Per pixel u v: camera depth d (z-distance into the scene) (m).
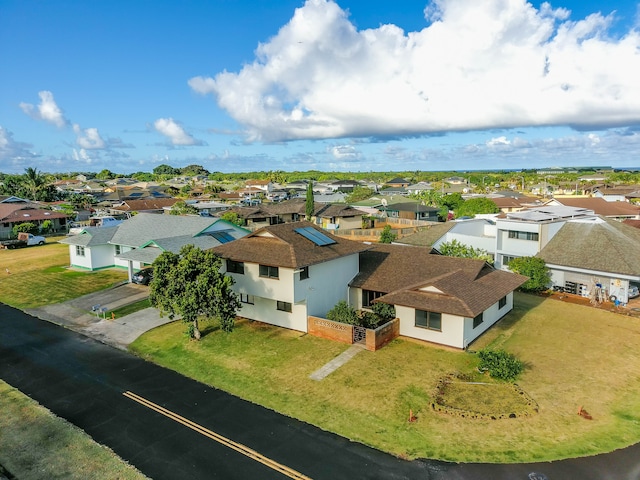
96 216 84.06
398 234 58.66
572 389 20.39
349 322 27.36
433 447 16.12
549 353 24.48
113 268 46.81
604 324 29.05
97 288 38.84
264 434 17.05
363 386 20.80
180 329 28.78
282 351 25.06
